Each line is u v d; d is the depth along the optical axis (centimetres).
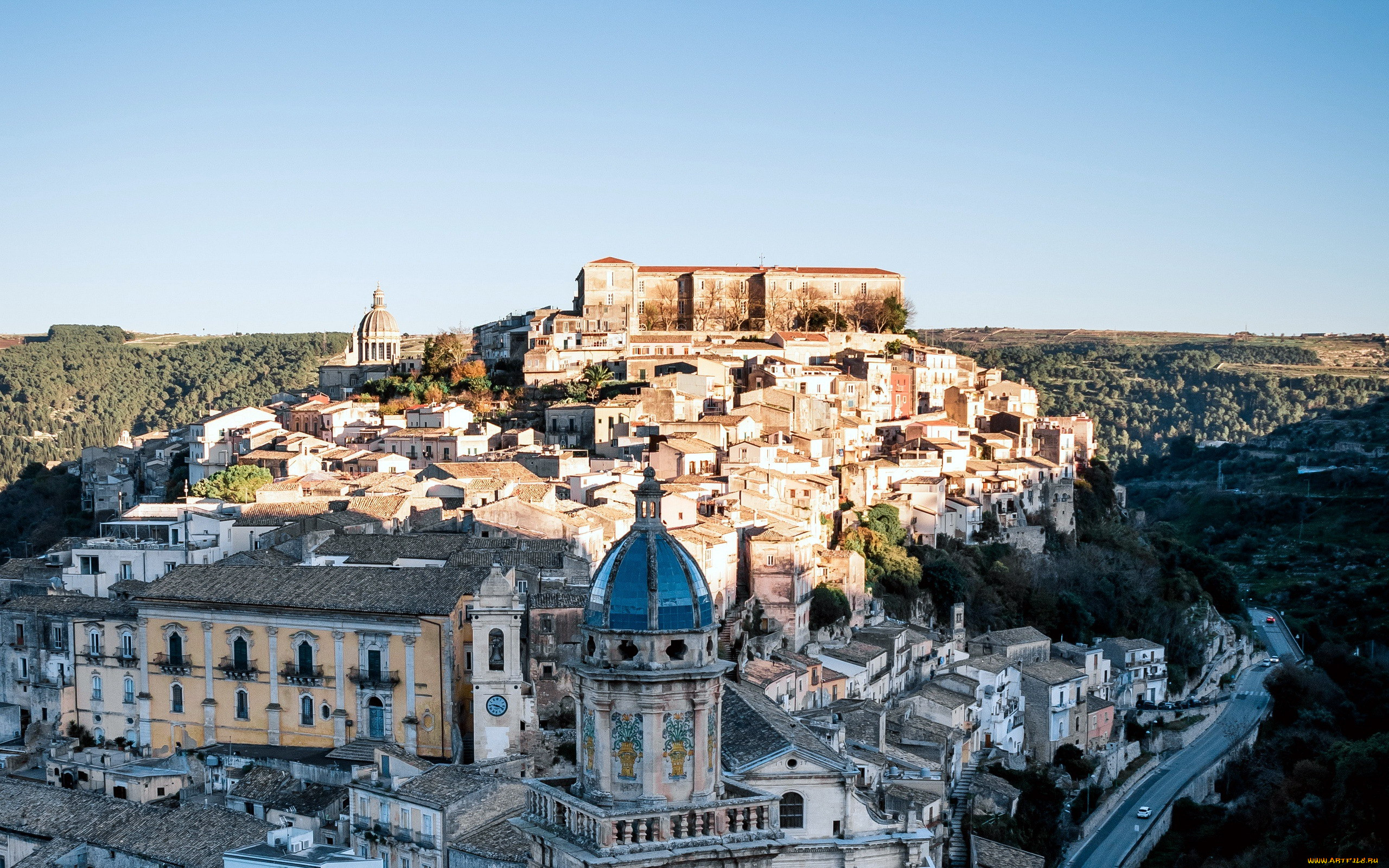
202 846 9412
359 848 9519
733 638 13325
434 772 9562
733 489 17588
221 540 14625
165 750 12025
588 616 5447
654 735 5284
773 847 5359
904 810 8425
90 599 13138
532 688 10731
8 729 12838
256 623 11681
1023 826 13925
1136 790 16550
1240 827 15050
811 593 15588
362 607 11188
